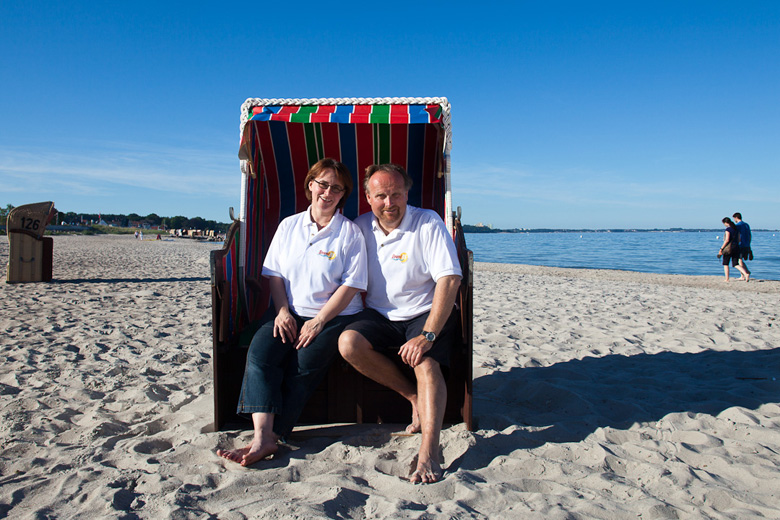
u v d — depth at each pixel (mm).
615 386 3717
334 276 2734
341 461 2490
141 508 2020
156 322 6082
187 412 3150
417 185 3988
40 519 1917
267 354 2617
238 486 2199
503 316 6895
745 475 2344
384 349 2746
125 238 53812
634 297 9203
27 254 10188
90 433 2818
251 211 3408
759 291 10641
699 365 4395
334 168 2768
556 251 42406
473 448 2605
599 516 1969
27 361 4254
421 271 2727
